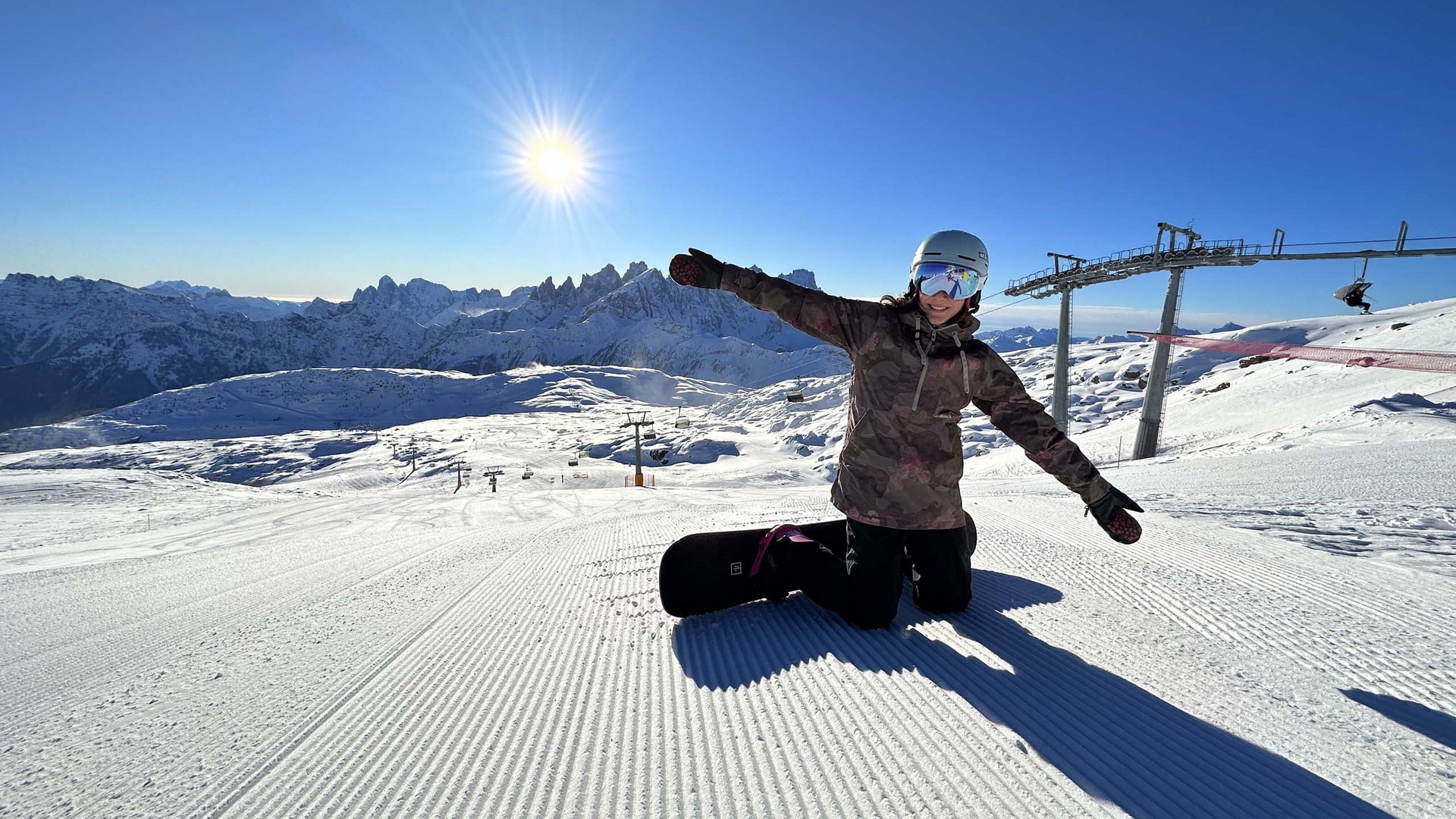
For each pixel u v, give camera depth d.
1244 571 3.25
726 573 2.65
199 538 21.75
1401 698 1.86
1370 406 17.39
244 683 2.45
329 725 1.99
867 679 2.01
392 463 101.62
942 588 2.54
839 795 1.45
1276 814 1.34
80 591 6.01
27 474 46.97
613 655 2.41
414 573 4.90
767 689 2.00
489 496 35.97
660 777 1.56
